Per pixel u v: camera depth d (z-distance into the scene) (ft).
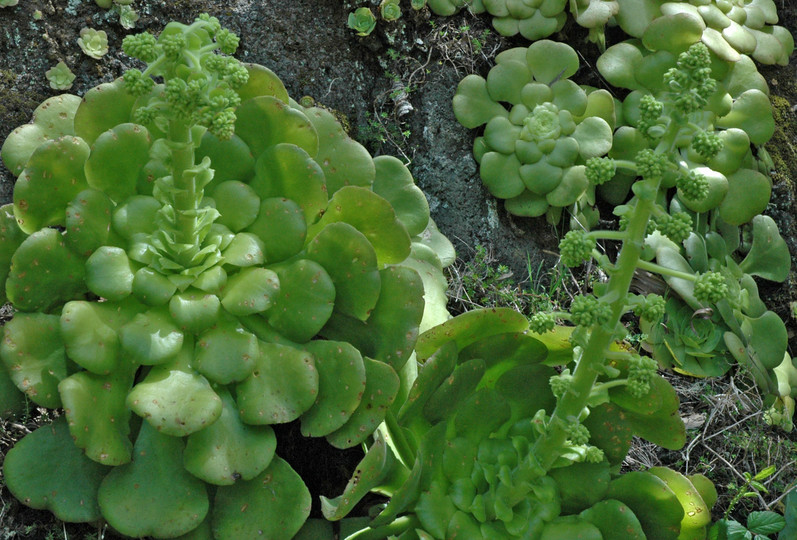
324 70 5.18
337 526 4.65
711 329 5.14
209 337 4.39
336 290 4.50
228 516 4.36
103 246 4.38
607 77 5.25
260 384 4.39
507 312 4.46
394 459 4.45
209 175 4.38
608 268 4.15
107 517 4.26
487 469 4.49
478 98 5.19
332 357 4.42
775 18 5.47
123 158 4.43
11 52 4.87
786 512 4.83
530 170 5.13
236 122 4.52
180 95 4.12
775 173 5.43
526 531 4.47
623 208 4.14
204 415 4.27
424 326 4.72
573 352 4.52
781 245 5.30
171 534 4.28
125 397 4.35
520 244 5.27
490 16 5.31
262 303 4.40
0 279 4.42
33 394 4.30
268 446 4.37
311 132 4.53
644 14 5.28
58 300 4.41
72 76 4.90
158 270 4.41
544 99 5.15
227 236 4.49
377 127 5.23
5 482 4.41
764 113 5.29
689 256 5.17
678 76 4.01
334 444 4.43
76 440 4.21
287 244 4.49
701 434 5.07
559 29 5.26
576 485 4.52
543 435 4.38
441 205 5.25
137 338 4.32
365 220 4.54
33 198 4.34
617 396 4.52
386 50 5.25
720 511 4.99
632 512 4.48
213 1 5.06
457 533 4.42
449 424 4.56
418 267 4.83
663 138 4.06
